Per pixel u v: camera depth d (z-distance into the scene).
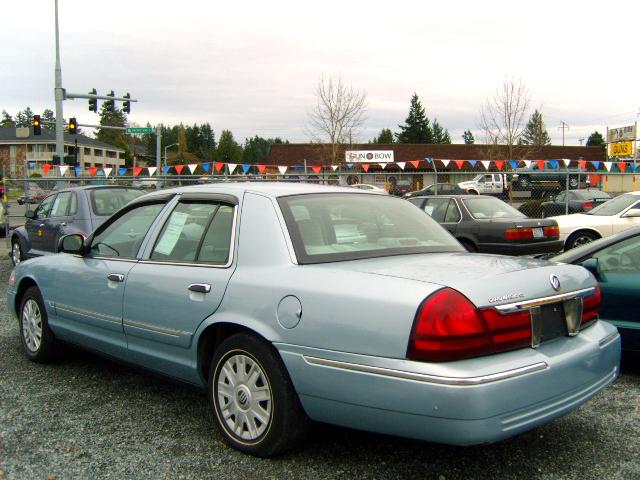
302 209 3.87
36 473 3.40
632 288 5.07
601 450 3.65
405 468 3.42
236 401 3.62
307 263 3.51
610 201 13.41
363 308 3.08
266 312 3.44
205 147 150.62
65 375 5.22
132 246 4.61
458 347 2.89
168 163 109.06
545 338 3.25
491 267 3.40
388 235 4.03
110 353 4.69
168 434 3.93
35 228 11.16
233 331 3.76
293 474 3.36
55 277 5.17
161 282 4.10
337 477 3.32
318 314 3.22
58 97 24.59
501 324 3.01
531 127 52.06
